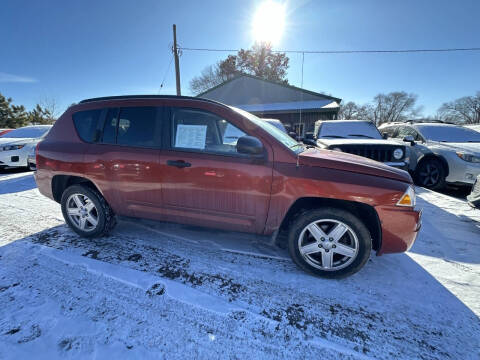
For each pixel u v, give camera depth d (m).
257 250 2.79
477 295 2.10
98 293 2.02
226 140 2.41
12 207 4.16
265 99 18.81
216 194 2.35
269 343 1.61
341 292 2.12
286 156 2.23
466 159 5.11
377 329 1.74
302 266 2.31
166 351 1.53
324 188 2.12
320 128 6.52
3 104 27.97
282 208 2.23
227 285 2.16
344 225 2.17
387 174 2.17
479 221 3.74
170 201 2.52
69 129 2.87
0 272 2.28
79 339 1.58
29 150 7.63
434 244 3.02
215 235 3.12
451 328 1.76
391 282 2.27
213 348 1.56
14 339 1.57
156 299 1.96
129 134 2.61
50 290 2.04
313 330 1.72
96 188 2.85
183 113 2.50
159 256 2.60
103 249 2.72
